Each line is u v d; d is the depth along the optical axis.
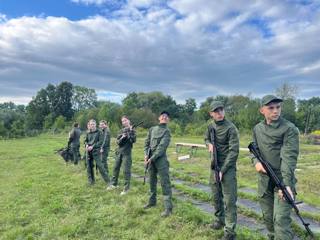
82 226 6.62
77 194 9.19
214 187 6.14
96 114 49.59
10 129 48.38
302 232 5.96
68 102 77.38
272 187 4.93
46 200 8.55
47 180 11.45
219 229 6.18
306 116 49.22
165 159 7.21
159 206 7.64
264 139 4.92
